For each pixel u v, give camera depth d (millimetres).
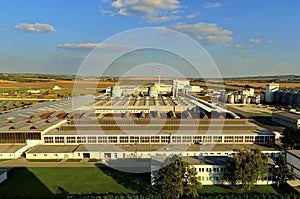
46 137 91500
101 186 63625
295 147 81875
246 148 83500
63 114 123875
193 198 55031
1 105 192625
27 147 90875
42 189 62406
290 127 84500
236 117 103938
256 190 61688
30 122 106188
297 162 67688
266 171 61406
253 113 171875
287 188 62406
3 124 102250
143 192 60562
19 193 60531
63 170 73562
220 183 64625
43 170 73750
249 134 90062
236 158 60469
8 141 92188
